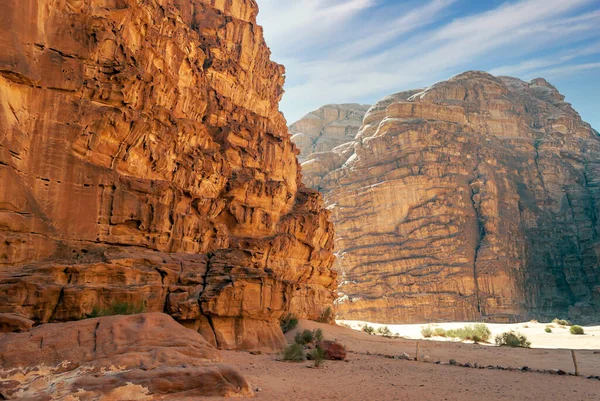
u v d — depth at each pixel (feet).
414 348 123.44
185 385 41.34
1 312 55.42
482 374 74.95
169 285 76.69
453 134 426.92
